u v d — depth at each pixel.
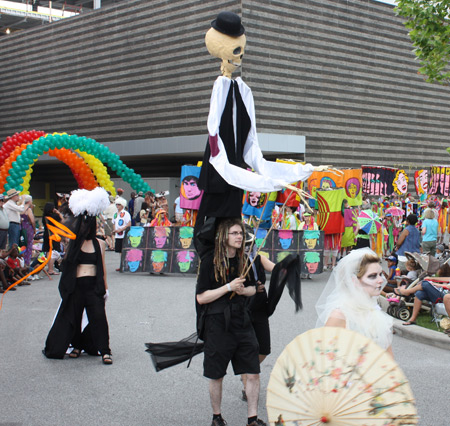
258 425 4.90
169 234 14.70
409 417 3.35
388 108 32.59
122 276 14.45
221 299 5.02
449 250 15.29
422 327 8.71
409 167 32.06
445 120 35.47
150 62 30.45
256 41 27.36
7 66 37.56
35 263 14.04
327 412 3.47
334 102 30.17
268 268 5.43
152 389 6.23
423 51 13.28
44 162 36.91
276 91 28.05
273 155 29.78
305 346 3.55
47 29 35.22
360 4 30.94
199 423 5.33
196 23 28.52
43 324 9.10
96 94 32.97
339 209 16.17
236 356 5.04
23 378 6.53
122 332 8.59
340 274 4.15
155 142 29.34
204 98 28.44
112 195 20.73
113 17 31.92
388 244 19.72
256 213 14.57
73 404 5.77
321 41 29.50
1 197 12.95
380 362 3.43
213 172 5.27
